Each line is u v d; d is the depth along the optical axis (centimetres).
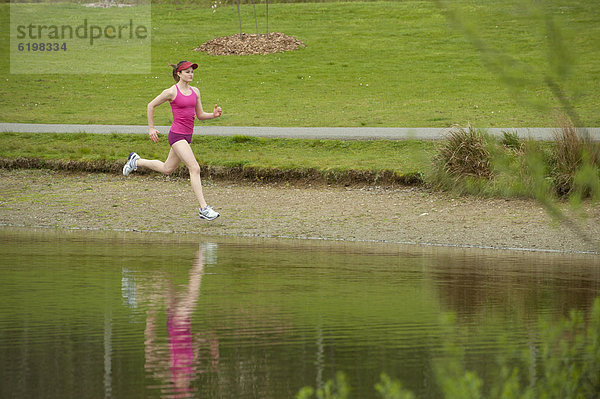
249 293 1205
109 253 1634
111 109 4450
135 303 1114
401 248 1802
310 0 8188
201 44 6425
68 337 912
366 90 4834
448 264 1541
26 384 729
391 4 7738
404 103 4347
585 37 678
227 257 1603
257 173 2666
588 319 1021
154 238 1923
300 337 922
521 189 938
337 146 3000
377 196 2408
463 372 764
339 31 6744
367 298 1169
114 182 2672
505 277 1380
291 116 4038
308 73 5428
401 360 820
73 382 737
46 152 2995
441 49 6050
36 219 2220
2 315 1024
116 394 701
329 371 779
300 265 1505
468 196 2322
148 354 841
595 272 1450
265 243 1858
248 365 800
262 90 4934
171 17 7544
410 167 2570
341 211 2247
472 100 4347
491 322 1002
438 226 2053
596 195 838
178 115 2133
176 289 1230
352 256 1648
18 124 3719
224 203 2378
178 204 2378
